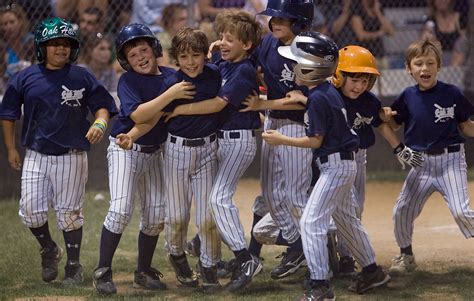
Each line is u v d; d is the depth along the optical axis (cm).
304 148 1927
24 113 1952
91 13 3247
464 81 3634
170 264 2141
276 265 2177
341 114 1748
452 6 3741
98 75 3294
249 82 1819
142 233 1952
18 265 2175
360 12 3622
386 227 2670
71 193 1962
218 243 1905
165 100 1773
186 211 1898
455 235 2497
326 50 1722
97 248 2372
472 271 2078
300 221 1769
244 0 3491
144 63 1823
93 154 3159
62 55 1906
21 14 3158
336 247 2052
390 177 3391
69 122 1934
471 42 3597
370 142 1983
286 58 1808
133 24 1838
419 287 1933
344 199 1819
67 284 1975
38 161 1941
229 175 1861
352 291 1900
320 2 3584
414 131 2050
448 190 2022
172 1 3303
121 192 1850
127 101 1809
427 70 2000
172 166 1858
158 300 1812
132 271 2141
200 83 1817
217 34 2014
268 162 2002
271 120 1977
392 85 3656
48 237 2017
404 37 3769
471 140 3556
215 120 1855
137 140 1859
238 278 1856
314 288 1744
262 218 2080
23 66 3164
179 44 1778
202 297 1848
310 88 1780
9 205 2969
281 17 1873
